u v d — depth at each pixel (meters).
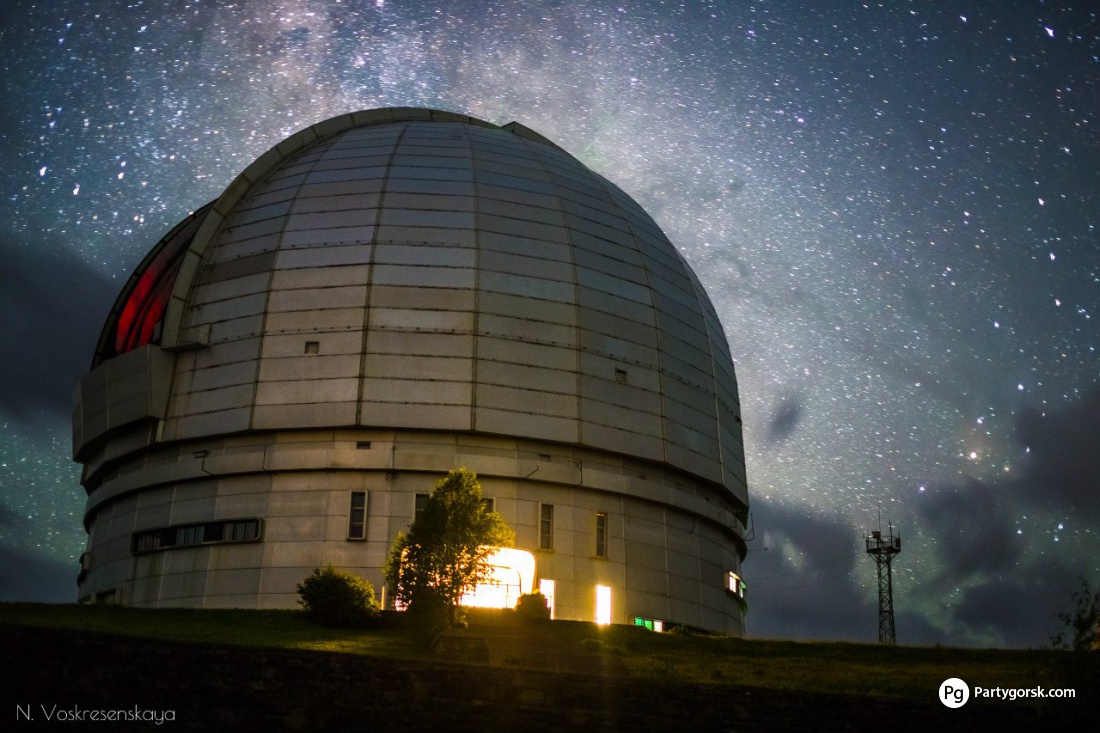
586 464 59.31
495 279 60.31
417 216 61.69
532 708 28.48
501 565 54.91
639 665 38.84
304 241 61.06
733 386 69.69
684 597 60.44
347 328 58.38
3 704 26.20
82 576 62.75
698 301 68.69
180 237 67.62
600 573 57.84
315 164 65.56
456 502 44.72
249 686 27.94
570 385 59.69
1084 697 30.50
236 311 60.03
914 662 41.25
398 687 28.70
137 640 28.14
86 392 63.50
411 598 42.59
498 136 70.31
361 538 55.41
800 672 38.72
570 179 68.19
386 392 57.25
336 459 56.44
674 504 61.12
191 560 56.75
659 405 62.44
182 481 58.34
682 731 28.86
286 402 57.50
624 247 65.81
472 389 57.81
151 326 63.03
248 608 54.09
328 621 45.06
